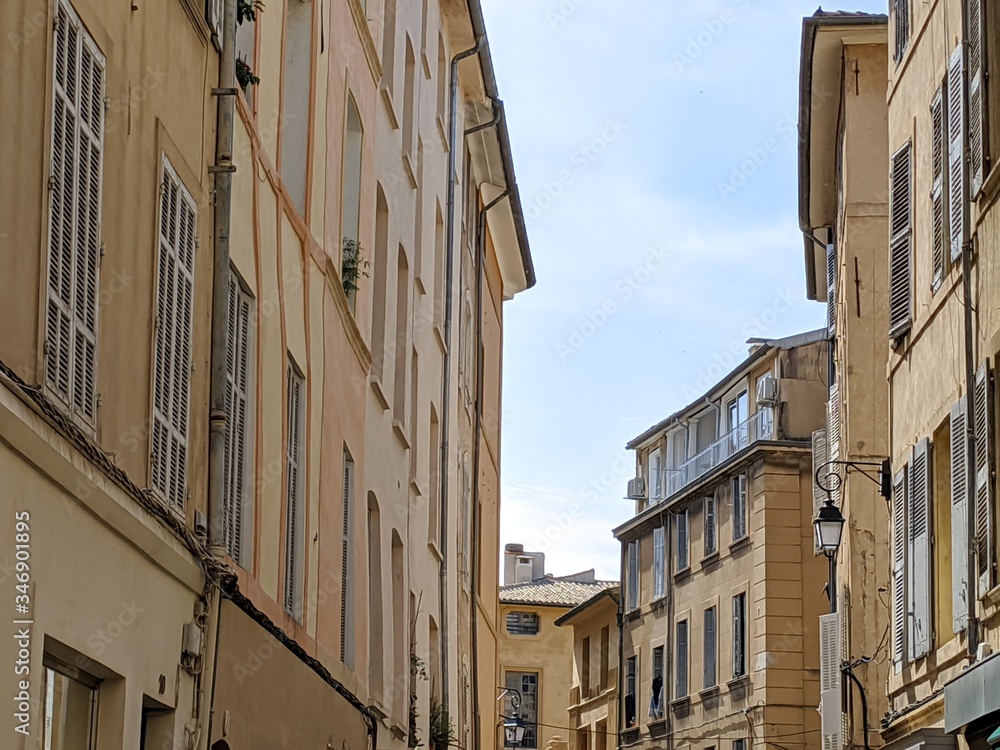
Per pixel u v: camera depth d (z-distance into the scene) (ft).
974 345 50.47
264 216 43.29
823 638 87.25
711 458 160.66
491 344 117.91
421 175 77.15
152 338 32.22
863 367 85.92
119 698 29.68
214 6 37.76
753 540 146.72
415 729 70.95
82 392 27.71
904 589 60.90
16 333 24.39
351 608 57.06
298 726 45.29
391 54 67.77
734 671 148.25
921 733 52.44
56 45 26.43
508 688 221.25
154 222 32.63
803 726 140.67
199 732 34.71
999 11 50.19
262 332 43.01
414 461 74.79
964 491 51.72
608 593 182.70
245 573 40.16
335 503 53.67
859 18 82.99
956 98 54.70
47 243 25.59
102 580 28.43
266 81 44.55
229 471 39.34
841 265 90.12
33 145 25.07
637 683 173.27
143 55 31.94
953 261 54.39
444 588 81.92
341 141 55.11
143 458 31.63
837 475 91.50
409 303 71.77
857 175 86.28
